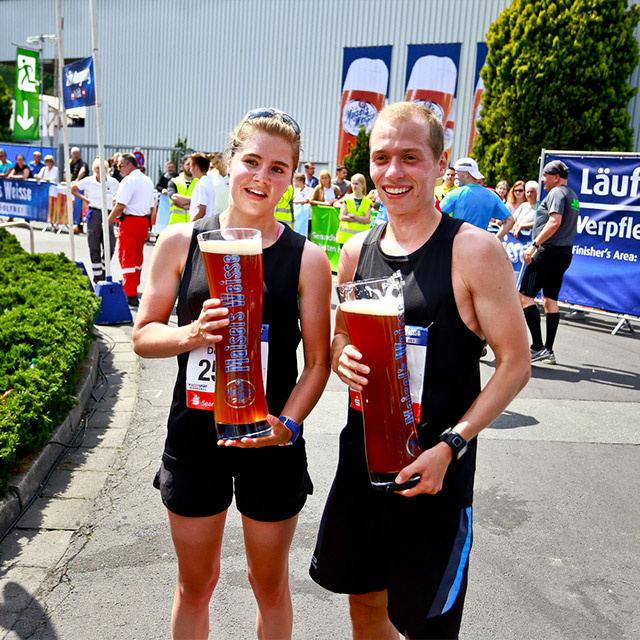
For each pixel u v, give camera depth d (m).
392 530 1.79
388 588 1.85
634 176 8.30
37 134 9.71
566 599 2.80
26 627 2.49
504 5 18.69
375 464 1.64
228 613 2.64
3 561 2.90
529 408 5.35
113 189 11.38
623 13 15.42
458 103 19.66
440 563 1.74
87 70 7.25
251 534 1.97
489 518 3.49
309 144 22.22
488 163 16.23
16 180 15.80
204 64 23.89
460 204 6.50
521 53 15.44
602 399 5.66
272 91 22.66
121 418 4.66
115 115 26.02
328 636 2.52
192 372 1.86
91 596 2.70
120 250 8.31
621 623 2.65
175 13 24.22
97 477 3.75
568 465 4.22
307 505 3.57
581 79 15.12
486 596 2.80
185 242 1.90
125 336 6.90
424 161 1.70
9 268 7.37
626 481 4.00
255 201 1.82
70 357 4.59
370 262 1.84
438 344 1.70
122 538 3.14
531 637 2.55
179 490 1.92
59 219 15.62
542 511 3.58
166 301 1.90
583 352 7.44
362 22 20.81
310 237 12.51
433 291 1.69
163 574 2.87
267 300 1.86
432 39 19.78
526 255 6.69
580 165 8.76
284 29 22.17
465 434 1.61
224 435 1.69
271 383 1.91
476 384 1.79
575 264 9.01
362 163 19.28
